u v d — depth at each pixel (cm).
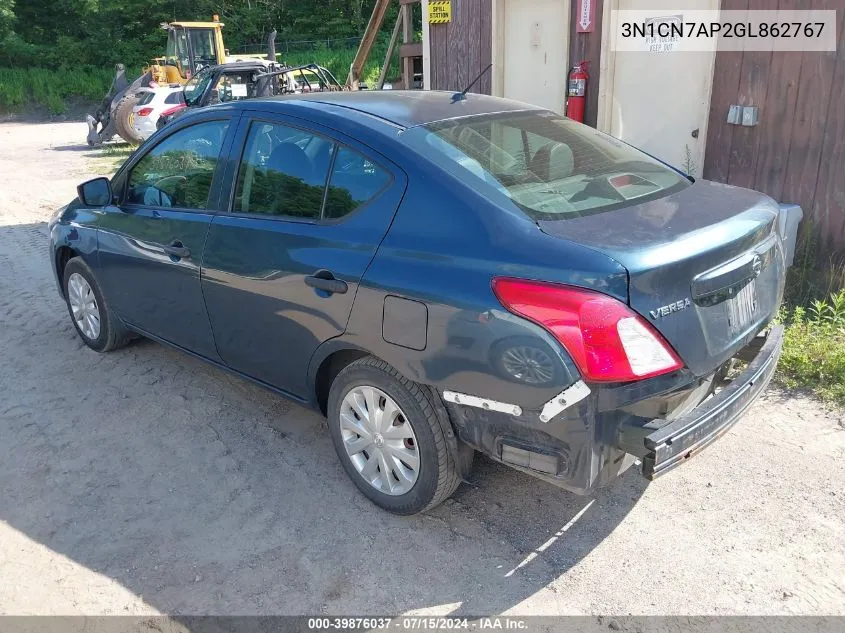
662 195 312
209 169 384
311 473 363
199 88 1443
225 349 386
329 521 326
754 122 594
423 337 279
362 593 284
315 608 277
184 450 387
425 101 362
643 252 247
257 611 277
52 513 338
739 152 613
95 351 511
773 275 312
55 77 3098
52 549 313
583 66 703
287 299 331
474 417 279
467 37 811
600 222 273
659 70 652
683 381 260
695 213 288
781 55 568
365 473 331
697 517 318
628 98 683
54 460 380
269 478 360
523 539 310
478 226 273
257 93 1422
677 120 652
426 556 302
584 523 318
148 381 465
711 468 352
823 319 502
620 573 288
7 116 2903
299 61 3250
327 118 332
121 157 1622
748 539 303
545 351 248
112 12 3603
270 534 319
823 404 402
